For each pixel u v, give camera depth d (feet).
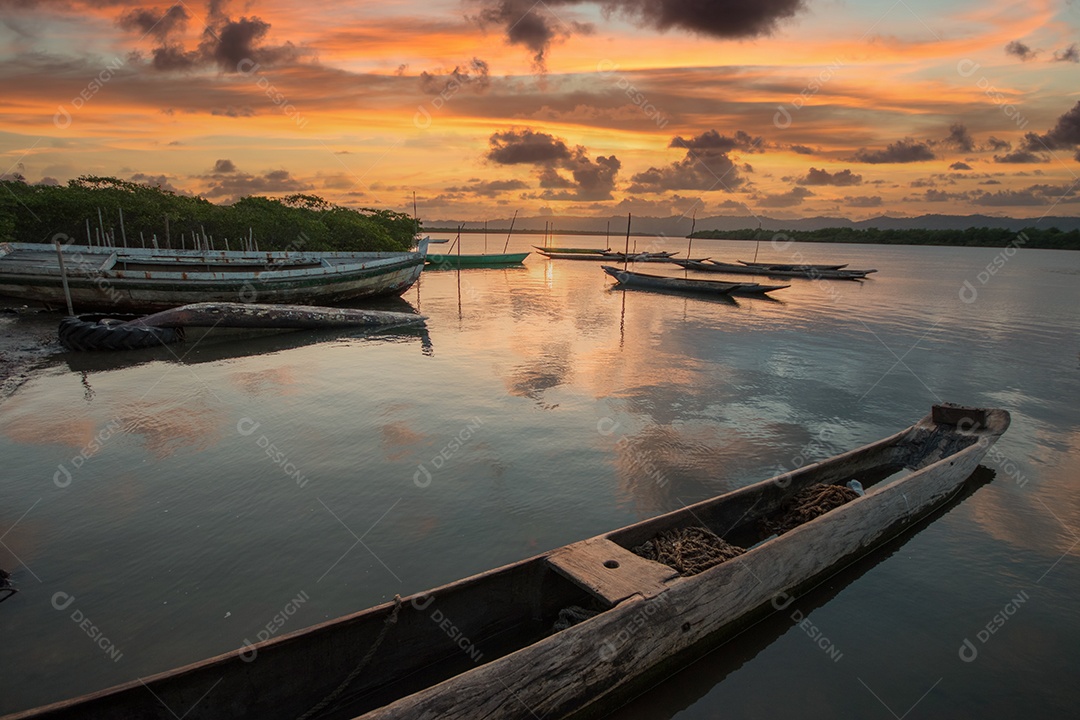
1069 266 276.82
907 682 21.01
